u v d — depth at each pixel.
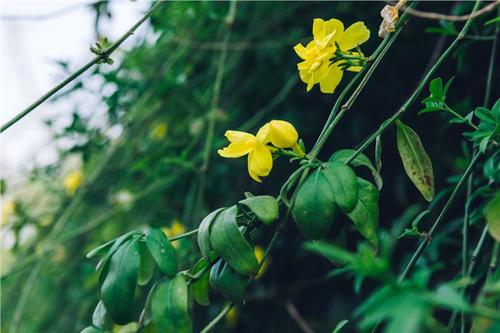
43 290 1.20
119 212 0.97
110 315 0.43
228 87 0.96
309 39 0.84
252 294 0.94
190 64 0.99
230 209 0.44
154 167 0.96
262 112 0.85
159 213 0.98
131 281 0.43
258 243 0.92
